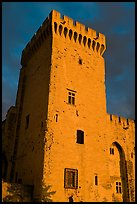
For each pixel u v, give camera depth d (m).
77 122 35.38
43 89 36.56
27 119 39.47
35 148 33.19
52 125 32.62
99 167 34.81
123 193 40.84
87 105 37.69
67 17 40.78
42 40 41.94
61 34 39.56
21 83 45.75
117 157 43.16
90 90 39.19
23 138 38.38
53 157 30.97
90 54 42.16
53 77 35.62
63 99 35.31
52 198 28.78
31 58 45.69
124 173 42.34
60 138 32.59
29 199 29.56
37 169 30.92
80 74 39.09
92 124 36.97
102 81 41.62
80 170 32.66
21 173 34.94
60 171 30.77
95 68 41.72
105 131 38.06
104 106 39.81
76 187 31.33
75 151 33.28
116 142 43.56
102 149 36.41
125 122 46.41
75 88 37.41
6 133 42.06
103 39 44.75
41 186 28.69
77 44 41.03
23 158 36.00
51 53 37.12
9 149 40.94
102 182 34.19
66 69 37.69
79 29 41.72
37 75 40.62
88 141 35.34
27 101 41.72
